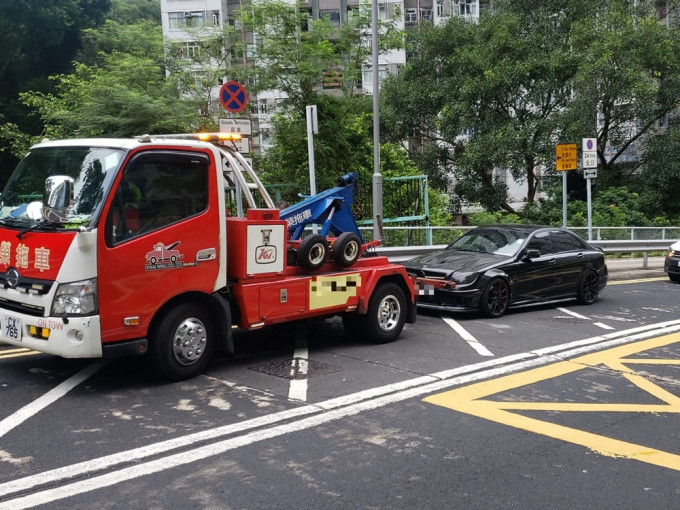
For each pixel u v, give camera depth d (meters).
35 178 6.27
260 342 8.33
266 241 6.88
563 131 28.16
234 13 19.67
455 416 5.49
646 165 31.67
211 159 6.41
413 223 18.98
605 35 28.16
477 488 4.11
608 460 4.59
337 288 7.64
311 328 9.29
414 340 8.52
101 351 5.70
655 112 30.33
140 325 5.93
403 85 32.53
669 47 28.75
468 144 30.23
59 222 5.58
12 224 6.11
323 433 5.04
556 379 6.73
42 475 4.22
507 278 10.35
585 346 8.30
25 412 5.46
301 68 17.66
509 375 6.83
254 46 19.34
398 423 5.29
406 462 4.50
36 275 5.80
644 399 6.08
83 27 37.66
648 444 4.91
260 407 5.64
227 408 5.61
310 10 47.38
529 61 28.78
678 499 3.99
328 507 3.82
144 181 5.95
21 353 7.47
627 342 8.60
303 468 4.38
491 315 10.20
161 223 6.04
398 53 43.91
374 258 8.44
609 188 31.88
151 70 18.47
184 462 4.45
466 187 31.23
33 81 34.34
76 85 21.39
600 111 30.73
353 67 19.62
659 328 9.62
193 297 6.46
